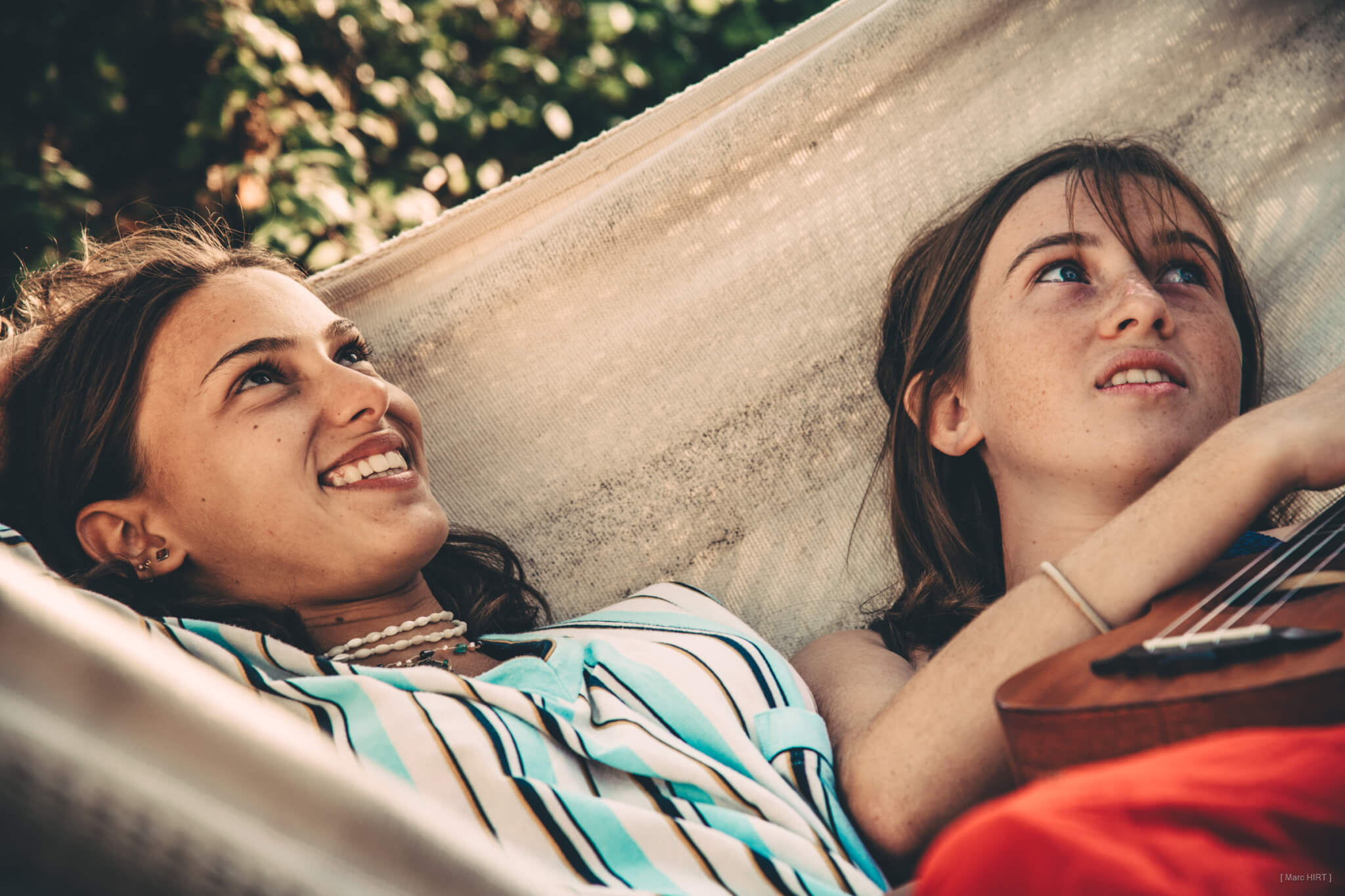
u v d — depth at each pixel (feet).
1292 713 2.48
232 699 1.71
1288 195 6.15
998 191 5.10
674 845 3.35
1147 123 6.15
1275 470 3.45
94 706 1.48
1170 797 1.92
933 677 3.67
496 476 5.68
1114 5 6.20
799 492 5.72
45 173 11.18
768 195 5.94
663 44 13.98
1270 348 5.93
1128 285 4.50
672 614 4.67
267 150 12.03
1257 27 6.30
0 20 11.25
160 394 4.35
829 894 3.33
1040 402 4.52
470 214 5.70
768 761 3.94
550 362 5.78
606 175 5.89
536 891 2.06
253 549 4.35
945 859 1.91
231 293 4.53
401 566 4.44
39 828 1.33
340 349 4.77
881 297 5.90
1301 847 1.86
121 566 4.31
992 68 6.06
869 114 5.99
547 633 4.71
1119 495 4.46
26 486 4.58
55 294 4.82
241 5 11.93
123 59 11.73
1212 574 3.60
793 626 5.53
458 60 13.39
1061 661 3.06
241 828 1.52
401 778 3.33
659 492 5.71
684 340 5.84
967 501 5.38
